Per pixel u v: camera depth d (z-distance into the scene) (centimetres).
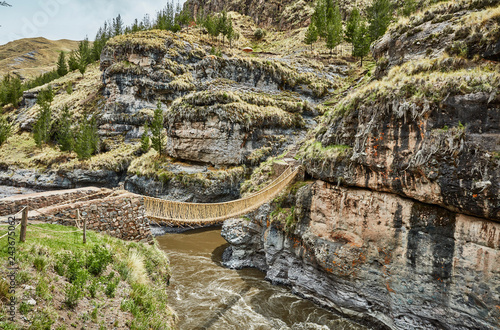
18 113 8894
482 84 1371
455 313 1437
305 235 2152
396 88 1669
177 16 11531
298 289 2238
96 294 856
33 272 764
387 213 1723
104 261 968
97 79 8856
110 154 5950
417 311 1580
